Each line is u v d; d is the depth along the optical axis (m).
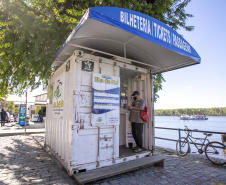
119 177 3.42
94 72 3.48
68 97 3.43
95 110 3.32
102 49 4.07
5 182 3.00
